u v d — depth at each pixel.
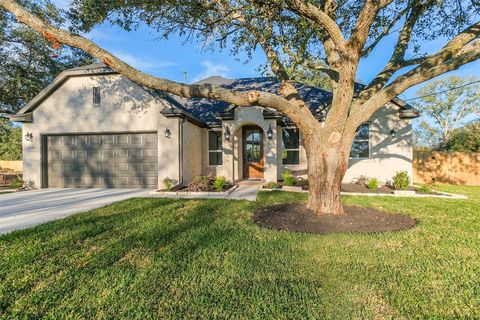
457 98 32.69
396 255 4.01
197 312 2.62
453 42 5.72
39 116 12.75
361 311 2.63
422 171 16.53
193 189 10.41
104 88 12.48
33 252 4.16
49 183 12.97
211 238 4.79
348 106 6.03
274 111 12.11
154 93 12.16
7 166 21.92
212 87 5.57
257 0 5.34
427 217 6.38
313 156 6.47
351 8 7.73
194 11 6.59
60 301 2.83
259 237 4.86
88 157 12.80
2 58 17.28
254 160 14.84
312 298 2.85
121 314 2.60
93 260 3.85
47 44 17.09
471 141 21.72
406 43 6.93
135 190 11.64
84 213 6.87
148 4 5.96
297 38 6.96
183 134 12.07
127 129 12.34
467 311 2.64
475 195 10.37
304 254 4.04
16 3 5.02
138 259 3.88
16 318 2.56
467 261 3.80
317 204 6.48
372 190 10.95
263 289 3.03
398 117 12.64
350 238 4.76
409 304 2.75
